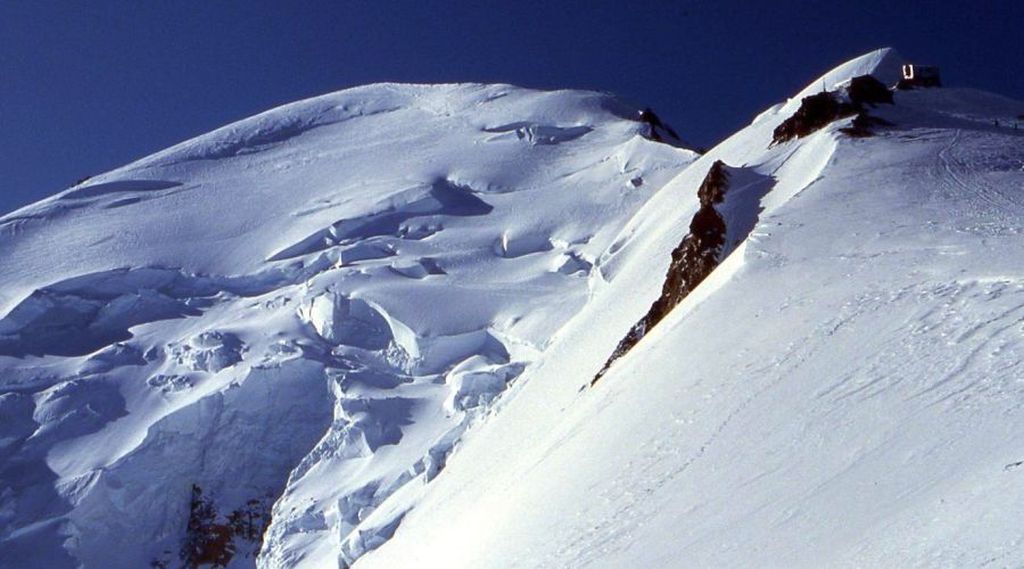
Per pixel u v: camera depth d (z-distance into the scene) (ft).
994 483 63.67
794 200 135.44
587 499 94.43
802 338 98.17
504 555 96.12
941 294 95.40
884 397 82.64
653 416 101.04
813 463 78.74
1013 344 82.64
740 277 116.98
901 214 122.93
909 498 67.67
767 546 70.90
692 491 84.79
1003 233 109.29
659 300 154.92
